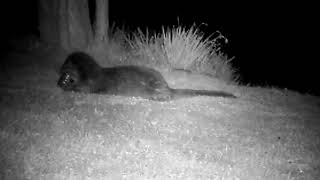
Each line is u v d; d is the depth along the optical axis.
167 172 5.50
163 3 20.08
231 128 7.35
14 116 6.89
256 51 16.67
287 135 7.27
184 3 20.36
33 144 5.93
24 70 9.48
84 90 8.62
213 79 10.89
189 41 12.11
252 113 8.36
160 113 7.73
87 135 6.39
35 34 11.77
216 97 9.12
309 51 17.11
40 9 11.04
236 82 12.65
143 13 18.52
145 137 6.56
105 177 5.24
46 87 8.70
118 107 7.84
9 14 13.27
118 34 12.57
